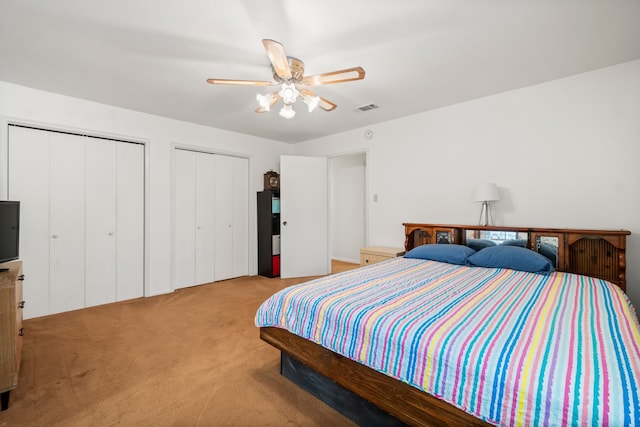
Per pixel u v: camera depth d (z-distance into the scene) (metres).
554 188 2.78
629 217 2.44
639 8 1.73
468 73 2.60
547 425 0.89
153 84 2.79
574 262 2.57
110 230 3.43
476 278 2.20
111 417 1.55
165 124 3.81
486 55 2.29
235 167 4.66
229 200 4.58
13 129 2.83
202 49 2.17
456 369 1.10
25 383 1.84
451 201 3.45
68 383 1.84
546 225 2.82
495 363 1.04
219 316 3.02
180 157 4.03
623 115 2.45
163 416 1.56
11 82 2.75
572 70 2.56
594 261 2.49
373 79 2.71
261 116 3.78
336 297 1.73
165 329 2.69
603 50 2.23
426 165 3.65
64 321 2.86
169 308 3.26
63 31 1.95
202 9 1.73
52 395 1.72
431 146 3.60
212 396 1.73
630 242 2.44
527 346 1.12
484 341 1.17
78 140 3.21
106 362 2.10
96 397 1.71
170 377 1.92
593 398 0.85
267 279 4.61
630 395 0.84
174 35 1.99
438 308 1.54
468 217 3.32
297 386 1.84
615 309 1.53
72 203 3.18
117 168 3.47
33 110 2.88
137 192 3.63
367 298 1.71
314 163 4.84
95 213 3.32
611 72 2.49
